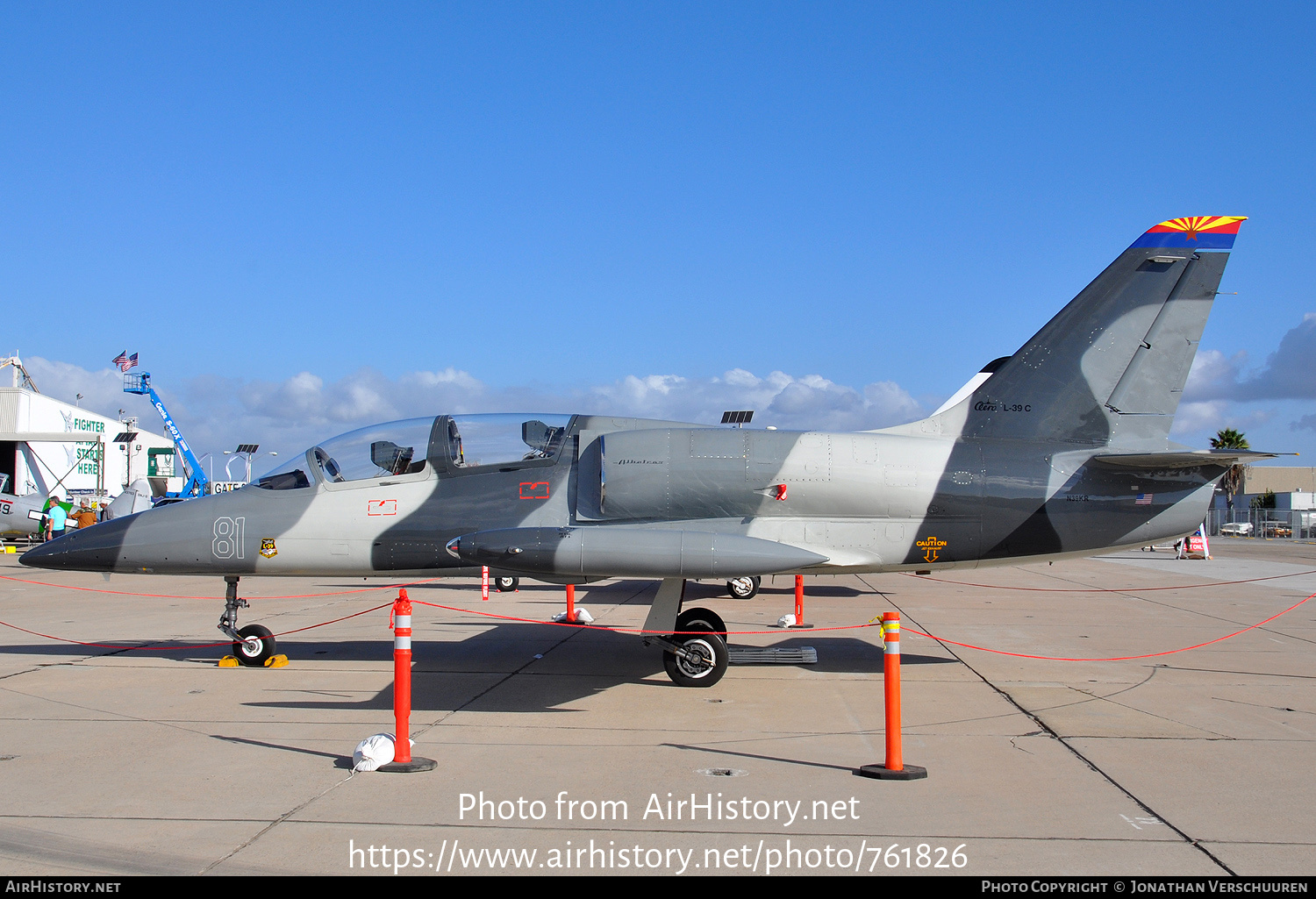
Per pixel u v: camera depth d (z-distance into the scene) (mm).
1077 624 12164
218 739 6133
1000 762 5605
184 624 12336
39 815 4598
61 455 49688
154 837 4301
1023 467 8523
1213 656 9594
